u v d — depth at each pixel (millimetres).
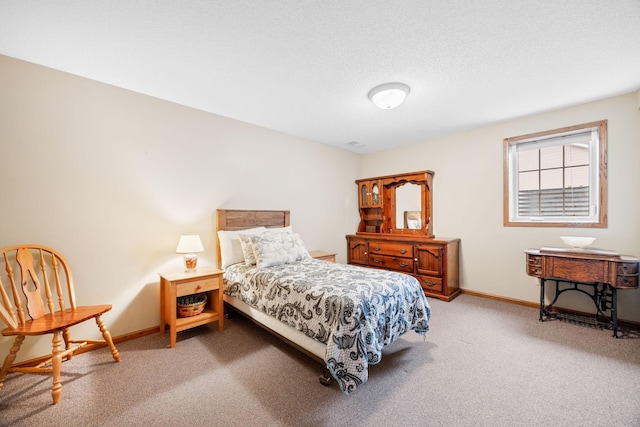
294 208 3930
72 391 1714
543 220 3184
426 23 1620
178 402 1618
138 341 2402
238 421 1470
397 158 4512
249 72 2182
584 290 2838
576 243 2654
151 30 1677
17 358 1974
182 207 2826
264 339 2438
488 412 1516
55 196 2133
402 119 3248
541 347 2221
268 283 2285
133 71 2168
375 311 1810
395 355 2125
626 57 1963
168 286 2412
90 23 1607
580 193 2941
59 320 1811
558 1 1448
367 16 1562
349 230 4809
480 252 3588
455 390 1705
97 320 2025
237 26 1646
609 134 2678
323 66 2094
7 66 1955
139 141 2543
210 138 3037
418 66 2094
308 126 3506
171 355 2158
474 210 3631
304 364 2029
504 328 2590
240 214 3262
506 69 2133
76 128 2223
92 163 2297
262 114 3088
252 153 3426
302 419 1480
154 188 2637
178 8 1493
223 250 2951
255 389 1737
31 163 2039
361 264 4438
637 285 2281
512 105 2838
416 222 4094
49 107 2107
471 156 3648
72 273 2201
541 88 2457
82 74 2211
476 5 1480
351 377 1587
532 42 1795
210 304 2803
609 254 2395
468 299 3482
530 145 3250
